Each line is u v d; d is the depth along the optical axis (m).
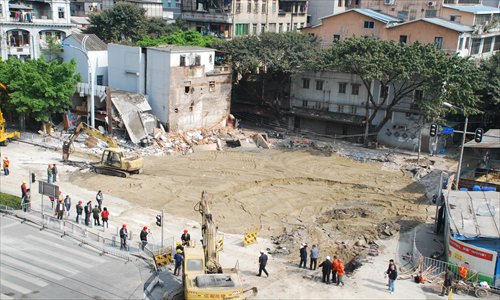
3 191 41.19
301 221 40.50
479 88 58.16
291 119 71.81
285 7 96.06
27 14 73.94
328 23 80.38
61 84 56.28
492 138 49.47
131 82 62.91
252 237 35.00
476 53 76.62
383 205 44.91
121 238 32.22
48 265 29.64
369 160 58.25
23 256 30.45
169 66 58.75
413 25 72.06
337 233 38.53
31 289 26.84
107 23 85.69
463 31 69.44
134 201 41.78
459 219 32.12
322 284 29.50
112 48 63.50
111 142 48.53
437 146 62.47
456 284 28.97
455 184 43.28
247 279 29.64
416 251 33.41
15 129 59.66
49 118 58.12
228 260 32.16
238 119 73.00
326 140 67.00
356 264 32.72
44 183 35.03
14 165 48.03
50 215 36.91
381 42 60.31
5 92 56.28
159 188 44.94
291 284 29.33
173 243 32.62
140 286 27.98
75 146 55.28
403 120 63.62
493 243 30.30
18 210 36.97
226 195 45.03
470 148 48.53
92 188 43.78
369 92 62.22
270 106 72.56
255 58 66.81
